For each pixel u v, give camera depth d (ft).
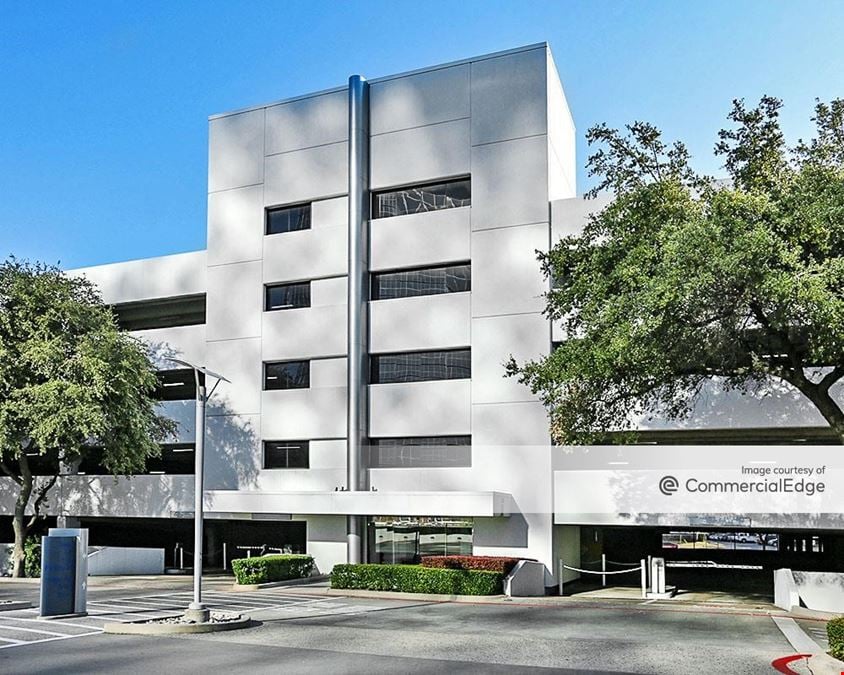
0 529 146.20
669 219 70.54
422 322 111.75
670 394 79.66
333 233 118.62
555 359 75.05
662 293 62.69
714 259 59.88
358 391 112.16
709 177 76.38
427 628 68.59
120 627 64.59
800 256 63.93
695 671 49.80
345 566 100.17
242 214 125.08
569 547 112.27
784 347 71.56
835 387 94.68
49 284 116.67
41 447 106.01
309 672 48.98
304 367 119.55
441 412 109.50
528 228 107.04
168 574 126.41
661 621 74.64
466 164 111.34
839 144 70.33
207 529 141.38
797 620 75.82
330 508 107.86
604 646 59.26
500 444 105.91
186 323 138.92
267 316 121.70
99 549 122.52
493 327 107.65
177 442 128.57
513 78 109.91
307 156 121.29
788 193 65.92
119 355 115.75
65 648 57.72
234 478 121.08
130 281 134.41
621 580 118.83
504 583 96.63
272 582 104.58
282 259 121.49
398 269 114.32
